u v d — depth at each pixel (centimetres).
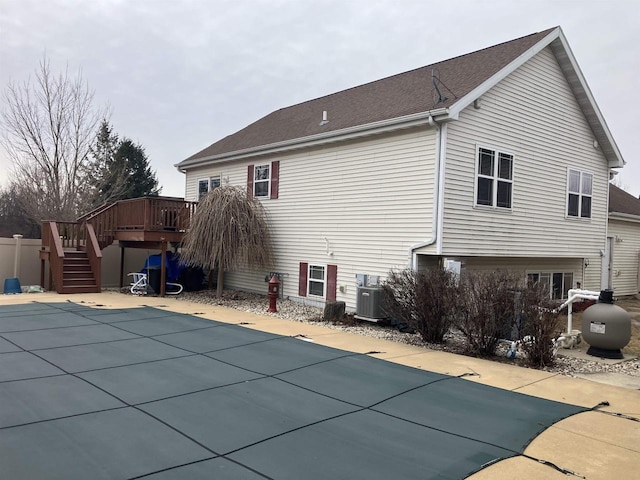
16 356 673
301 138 1307
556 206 1315
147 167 3884
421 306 864
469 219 1071
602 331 783
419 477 353
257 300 1406
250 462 367
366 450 398
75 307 1149
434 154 1024
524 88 1203
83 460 359
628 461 394
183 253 1437
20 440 392
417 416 486
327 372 643
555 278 1455
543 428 463
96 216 1609
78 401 494
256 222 1394
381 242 1133
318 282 1304
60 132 2584
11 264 1586
